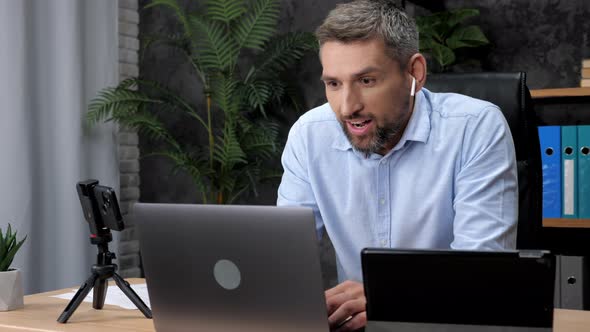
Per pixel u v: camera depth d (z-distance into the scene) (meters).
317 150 1.75
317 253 1.06
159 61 3.98
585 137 2.54
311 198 1.78
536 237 1.78
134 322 1.53
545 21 3.05
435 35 2.93
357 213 1.71
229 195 3.63
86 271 3.56
